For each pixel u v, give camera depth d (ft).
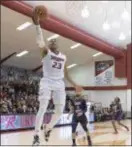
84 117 31.42
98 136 42.37
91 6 53.83
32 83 78.28
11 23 54.24
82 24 62.49
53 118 10.85
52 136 42.27
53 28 55.83
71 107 33.01
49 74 10.50
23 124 51.85
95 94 95.30
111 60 92.84
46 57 10.51
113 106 48.39
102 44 73.77
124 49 89.25
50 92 10.45
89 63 96.73
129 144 34.04
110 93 92.99
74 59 88.58
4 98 55.21
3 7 47.83
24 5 47.26
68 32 59.57
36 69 83.41
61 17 56.75
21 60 76.28
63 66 10.85
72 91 70.13
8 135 43.14
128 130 50.14
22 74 79.97
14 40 62.69
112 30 69.46
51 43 11.01
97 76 95.14
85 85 96.94
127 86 89.51
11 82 74.43
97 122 75.61
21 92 70.64
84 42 66.44
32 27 57.16
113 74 92.27
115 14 60.08
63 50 75.51
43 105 10.28
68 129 54.34
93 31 67.82
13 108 52.90
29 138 39.58
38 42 10.25
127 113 88.84
